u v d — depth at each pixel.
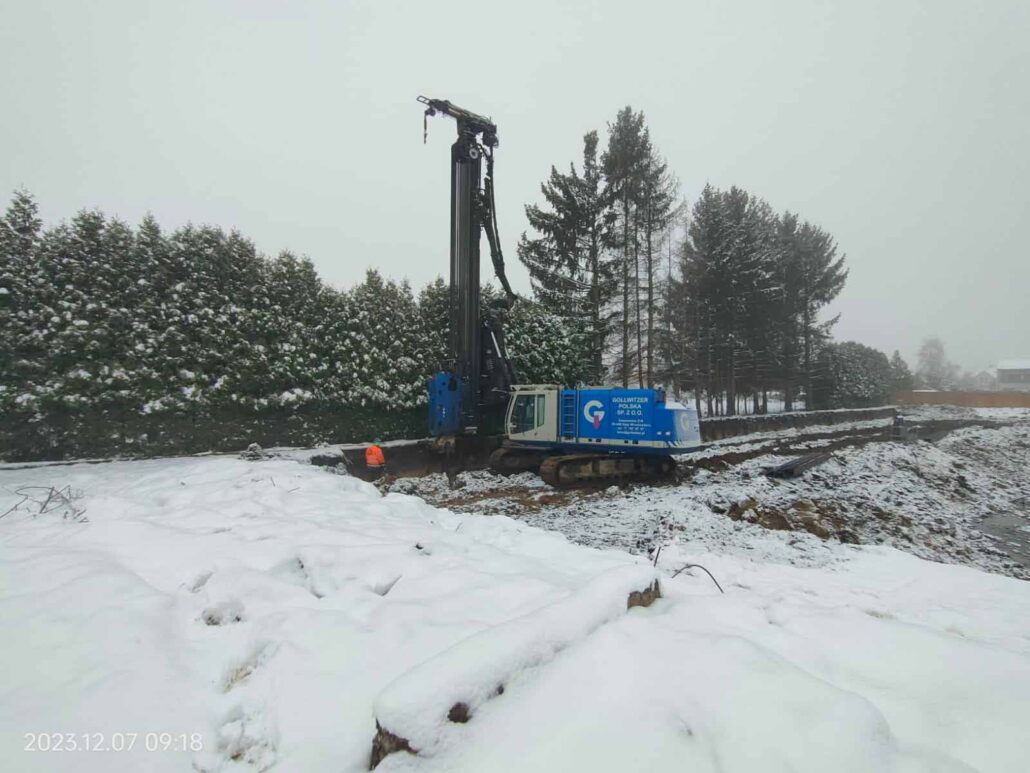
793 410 39.97
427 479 14.59
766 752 2.01
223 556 4.43
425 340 18.59
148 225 14.31
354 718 2.51
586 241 26.20
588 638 2.74
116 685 2.71
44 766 2.22
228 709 2.65
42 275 12.59
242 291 15.38
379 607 3.47
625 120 26.39
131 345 13.30
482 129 15.62
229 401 14.38
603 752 2.07
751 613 3.44
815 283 39.53
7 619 3.25
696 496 11.09
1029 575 8.71
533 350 21.41
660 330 28.59
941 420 36.53
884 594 5.85
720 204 31.89
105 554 4.52
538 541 5.38
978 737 2.20
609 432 14.10
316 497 7.25
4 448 11.95
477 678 2.31
